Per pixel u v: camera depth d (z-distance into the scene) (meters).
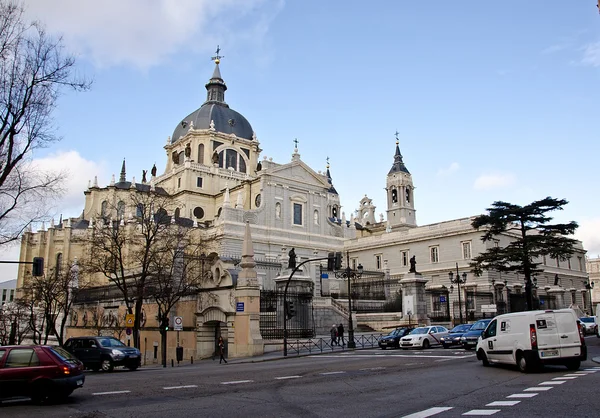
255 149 103.50
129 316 36.97
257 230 78.69
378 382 16.72
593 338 40.75
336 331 40.38
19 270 84.31
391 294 59.06
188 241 48.84
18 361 14.27
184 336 39.72
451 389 14.67
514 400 12.30
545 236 47.16
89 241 48.16
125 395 15.21
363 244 85.88
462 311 55.25
